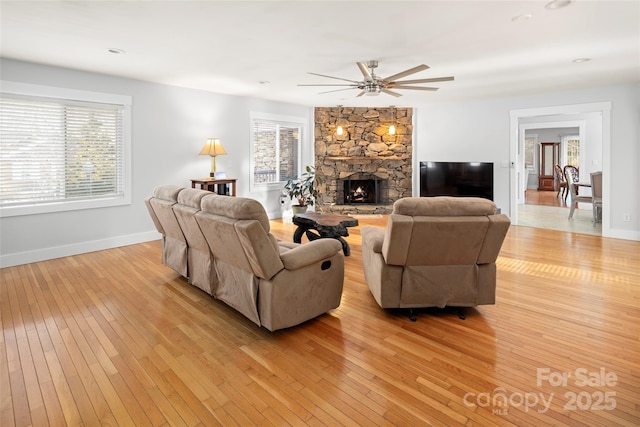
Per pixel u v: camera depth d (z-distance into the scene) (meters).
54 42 3.61
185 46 3.73
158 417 1.80
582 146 8.79
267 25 3.18
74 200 4.78
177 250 3.68
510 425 1.72
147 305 3.17
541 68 4.62
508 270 4.10
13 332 2.66
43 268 4.20
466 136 7.27
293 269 2.59
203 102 6.06
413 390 2.00
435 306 2.87
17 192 4.33
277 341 2.55
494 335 2.62
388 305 2.86
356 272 4.08
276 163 7.41
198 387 2.03
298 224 4.92
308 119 7.83
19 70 4.22
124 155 5.18
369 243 3.13
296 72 4.82
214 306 3.16
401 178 8.01
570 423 1.73
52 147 4.55
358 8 2.84
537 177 13.61
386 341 2.54
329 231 4.39
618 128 5.62
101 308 3.10
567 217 7.69
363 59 4.20
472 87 5.77
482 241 2.70
